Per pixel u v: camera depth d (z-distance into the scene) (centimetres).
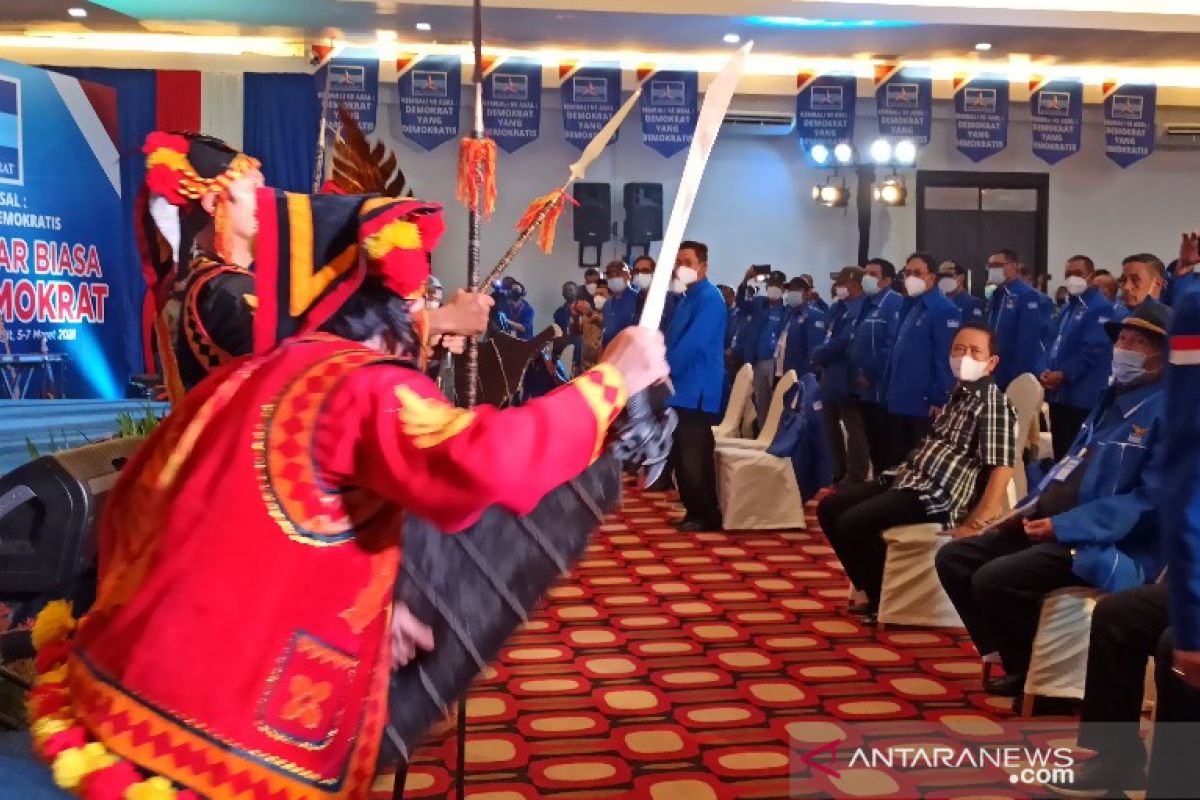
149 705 111
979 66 1262
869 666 413
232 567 113
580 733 343
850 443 882
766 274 1153
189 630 112
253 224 146
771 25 1059
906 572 461
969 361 454
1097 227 1438
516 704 371
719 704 371
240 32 1143
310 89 1183
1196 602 161
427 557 145
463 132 1238
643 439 124
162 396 301
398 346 132
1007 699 373
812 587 546
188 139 149
